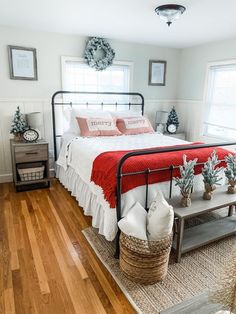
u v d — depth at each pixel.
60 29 3.37
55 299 1.62
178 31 3.40
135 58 4.24
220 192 2.30
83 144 2.96
